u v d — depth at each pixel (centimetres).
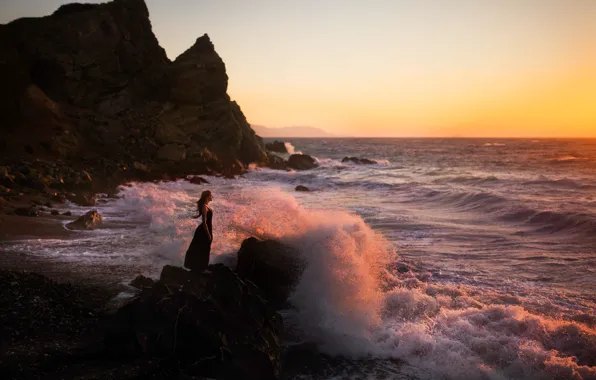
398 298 769
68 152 2705
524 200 1761
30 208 1556
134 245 1127
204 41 3738
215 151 3444
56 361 523
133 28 3575
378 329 686
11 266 905
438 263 1031
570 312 725
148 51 3659
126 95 3334
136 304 592
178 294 598
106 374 499
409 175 3447
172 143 3222
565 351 605
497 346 610
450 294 813
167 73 3625
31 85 2767
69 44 3122
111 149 2980
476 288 849
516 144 11856
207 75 3547
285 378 564
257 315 606
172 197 1992
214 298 602
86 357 542
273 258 788
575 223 1330
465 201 1950
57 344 556
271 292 772
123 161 2891
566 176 3019
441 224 1505
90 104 3183
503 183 2570
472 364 582
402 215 1700
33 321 605
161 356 546
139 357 548
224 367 538
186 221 1357
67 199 1884
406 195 2320
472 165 4422
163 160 3064
